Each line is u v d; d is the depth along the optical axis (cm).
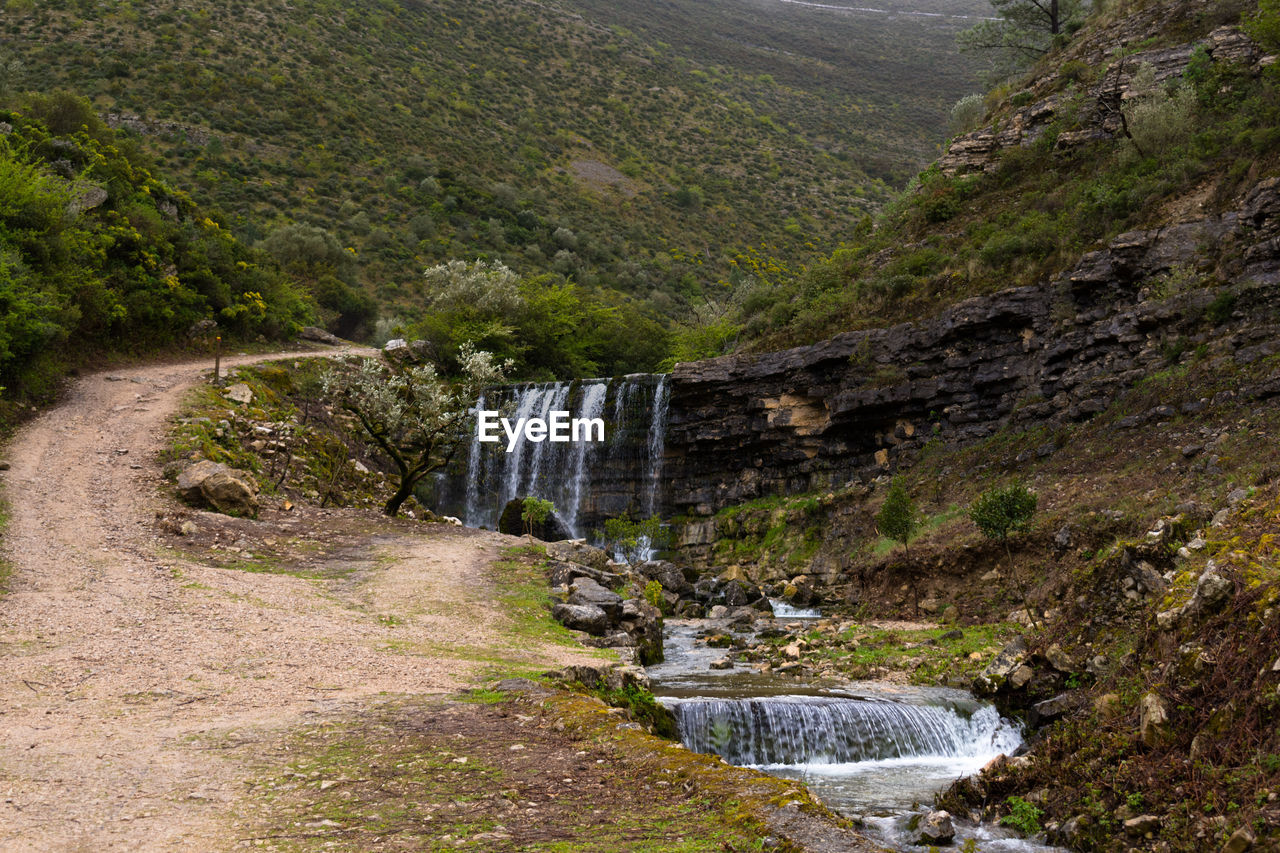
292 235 7212
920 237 3591
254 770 661
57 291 3142
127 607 1307
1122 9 3762
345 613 1426
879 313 3138
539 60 15950
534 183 11250
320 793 607
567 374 5103
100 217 3881
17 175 3241
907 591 2100
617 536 3331
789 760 1146
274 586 1548
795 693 1337
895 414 2858
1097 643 1142
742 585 2583
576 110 14450
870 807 938
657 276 9419
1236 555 893
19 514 1783
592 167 12556
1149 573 1132
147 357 3641
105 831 529
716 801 579
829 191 13312
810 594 2406
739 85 18462
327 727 788
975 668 1460
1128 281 2402
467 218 9312
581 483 3688
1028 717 1154
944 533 2159
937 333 2775
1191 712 767
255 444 2628
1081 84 3566
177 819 553
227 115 9475
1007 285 2747
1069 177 3188
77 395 2844
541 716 827
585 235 9844
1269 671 717
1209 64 2983
